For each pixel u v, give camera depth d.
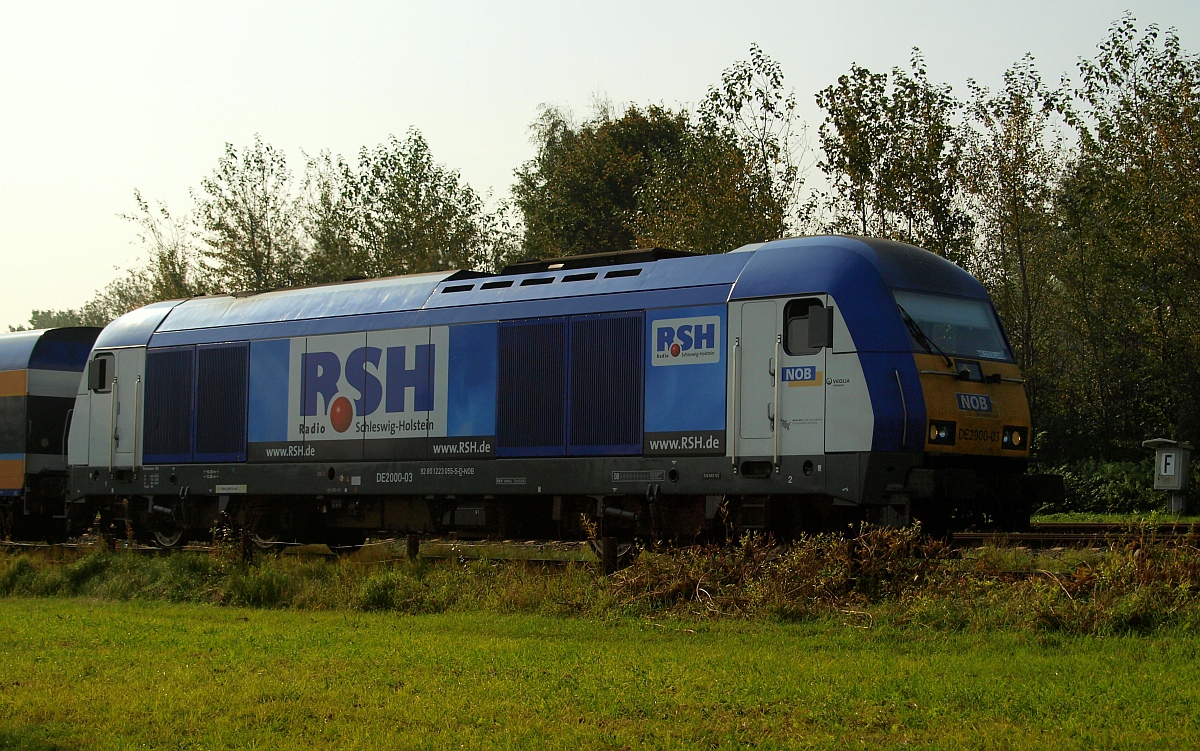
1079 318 33.06
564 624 12.10
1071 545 15.88
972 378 14.52
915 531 12.46
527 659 9.91
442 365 17.23
